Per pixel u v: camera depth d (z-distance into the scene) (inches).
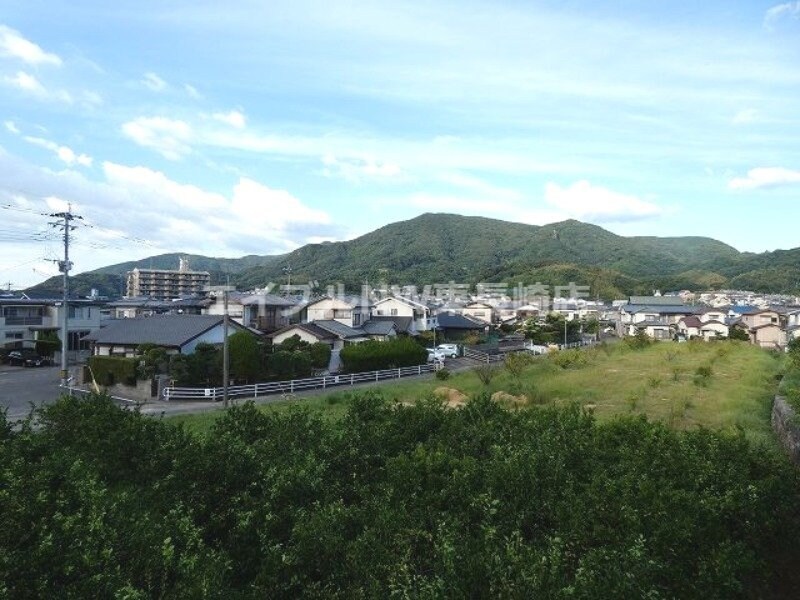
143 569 197.5
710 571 194.4
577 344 1916.8
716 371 929.5
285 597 208.1
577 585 172.7
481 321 2337.6
